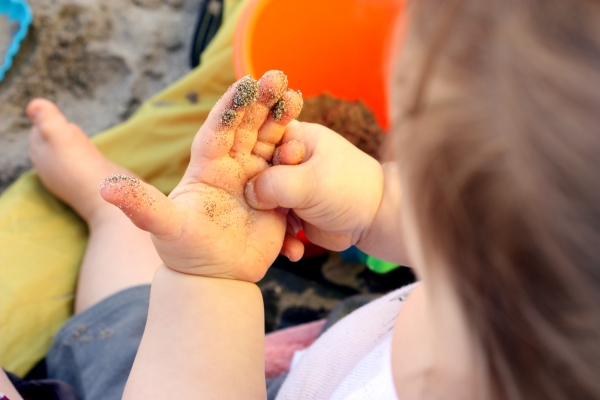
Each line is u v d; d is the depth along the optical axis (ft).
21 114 1.78
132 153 1.68
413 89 0.56
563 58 0.48
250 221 1.01
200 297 0.97
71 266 1.52
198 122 1.72
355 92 1.79
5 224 1.52
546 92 0.48
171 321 0.97
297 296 1.61
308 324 1.44
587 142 0.47
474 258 0.56
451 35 0.54
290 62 1.64
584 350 0.53
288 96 1.00
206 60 1.75
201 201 0.97
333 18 1.63
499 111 0.51
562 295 0.52
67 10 1.85
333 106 1.66
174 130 1.70
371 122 1.68
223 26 1.79
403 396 0.86
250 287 1.01
